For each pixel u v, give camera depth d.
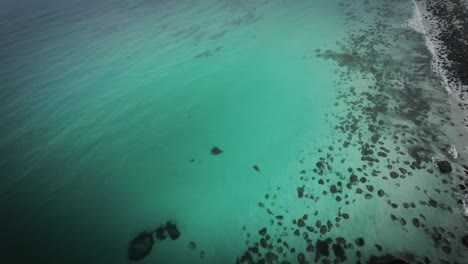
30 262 6.51
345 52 11.66
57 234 7.07
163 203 7.38
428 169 6.54
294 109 9.55
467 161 6.48
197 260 5.88
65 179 8.73
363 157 7.21
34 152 9.91
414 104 8.38
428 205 5.85
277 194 6.90
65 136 10.46
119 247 6.49
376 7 14.41
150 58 14.77
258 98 10.52
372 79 9.83
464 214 5.54
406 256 5.14
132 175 8.48
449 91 8.50
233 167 8.01
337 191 6.58
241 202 6.94
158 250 6.24
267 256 5.62
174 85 12.27
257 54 13.24
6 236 7.18
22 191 8.48
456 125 7.39
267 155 8.12
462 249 5.04
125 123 10.67
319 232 5.84
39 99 12.82
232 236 6.18
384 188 6.38
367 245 5.45
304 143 8.15
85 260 6.35
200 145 9.09
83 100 12.32
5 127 11.31
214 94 11.25
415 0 14.07
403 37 11.62
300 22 15.12
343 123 8.41
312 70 11.16
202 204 7.14
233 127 9.50
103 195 7.98
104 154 9.42
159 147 9.32
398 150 7.14
